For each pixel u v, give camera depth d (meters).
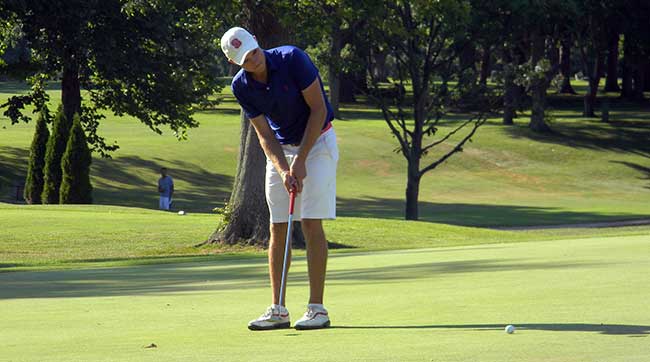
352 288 17.00
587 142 132.25
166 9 52.81
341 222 58.53
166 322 12.58
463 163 121.25
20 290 19.72
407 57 78.69
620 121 149.38
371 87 79.94
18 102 81.94
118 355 9.30
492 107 79.88
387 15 62.22
